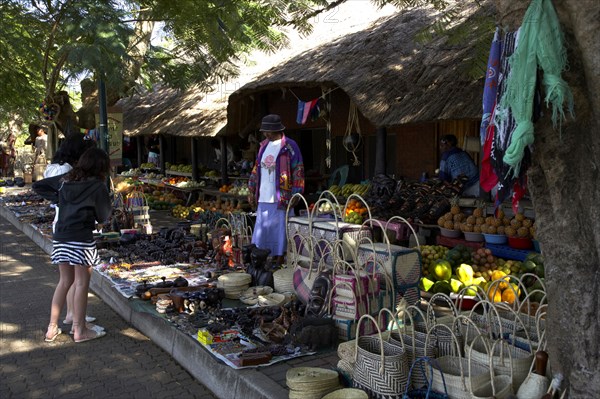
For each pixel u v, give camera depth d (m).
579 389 2.59
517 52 2.41
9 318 5.98
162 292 5.48
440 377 3.14
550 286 2.74
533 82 2.38
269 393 3.49
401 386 3.18
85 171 5.02
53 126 12.92
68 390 4.18
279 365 3.98
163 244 7.69
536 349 3.44
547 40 2.33
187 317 4.91
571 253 2.62
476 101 6.16
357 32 10.21
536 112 2.47
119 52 7.70
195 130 12.61
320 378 3.34
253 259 5.71
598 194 2.50
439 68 7.23
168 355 4.81
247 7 6.76
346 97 10.98
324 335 4.24
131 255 7.41
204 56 9.51
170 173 16.38
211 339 4.32
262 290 5.45
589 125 2.51
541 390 2.88
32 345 5.14
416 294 4.66
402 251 4.56
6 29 10.43
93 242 5.17
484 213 6.86
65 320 5.71
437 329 3.68
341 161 11.46
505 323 3.84
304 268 5.16
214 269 6.64
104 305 6.37
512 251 6.27
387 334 3.68
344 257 4.75
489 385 3.03
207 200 14.02
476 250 6.59
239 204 11.50
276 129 6.52
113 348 5.03
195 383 4.25
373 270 4.49
